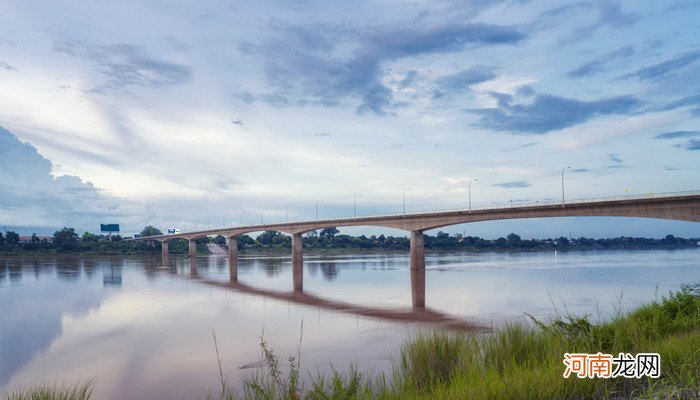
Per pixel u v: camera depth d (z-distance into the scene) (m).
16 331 38.22
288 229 135.62
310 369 23.94
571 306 43.94
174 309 49.34
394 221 104.88
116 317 44.56
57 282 82.25
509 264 117.56
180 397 21.06
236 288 71.00
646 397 7.50
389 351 28.03
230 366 25.86
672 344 10.64
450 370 10.43
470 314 42.06
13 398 12.05
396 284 72.25
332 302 53.56
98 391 22.50
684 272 83.25
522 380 8.29
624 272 84.56
